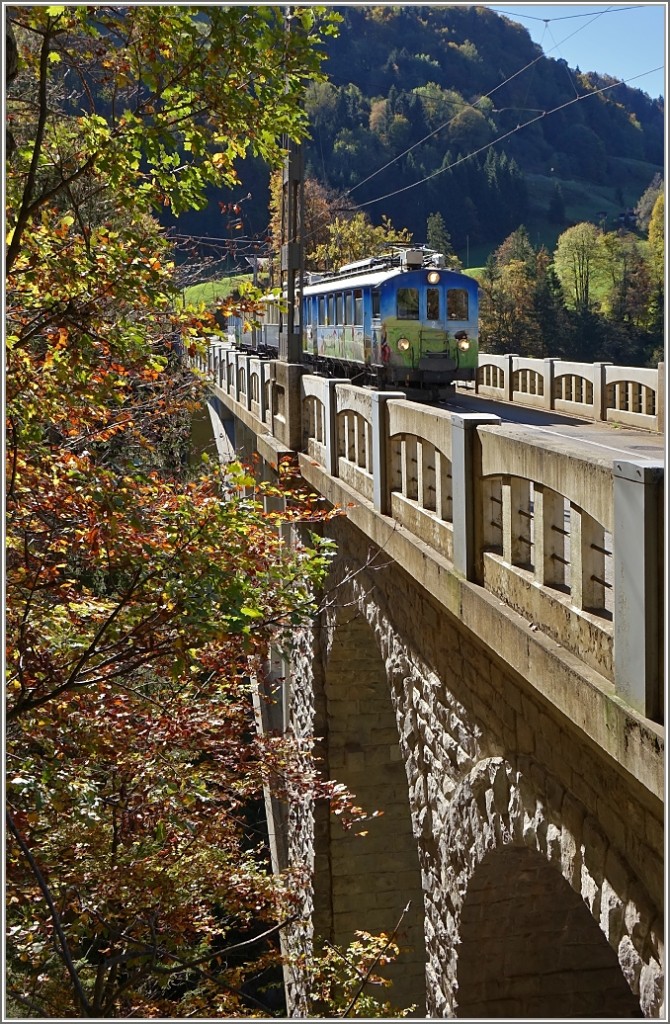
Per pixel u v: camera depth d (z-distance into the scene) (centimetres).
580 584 466
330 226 4744
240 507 663
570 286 7125
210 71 604
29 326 680
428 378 1964
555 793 545
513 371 2003
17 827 581
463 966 765
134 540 620
